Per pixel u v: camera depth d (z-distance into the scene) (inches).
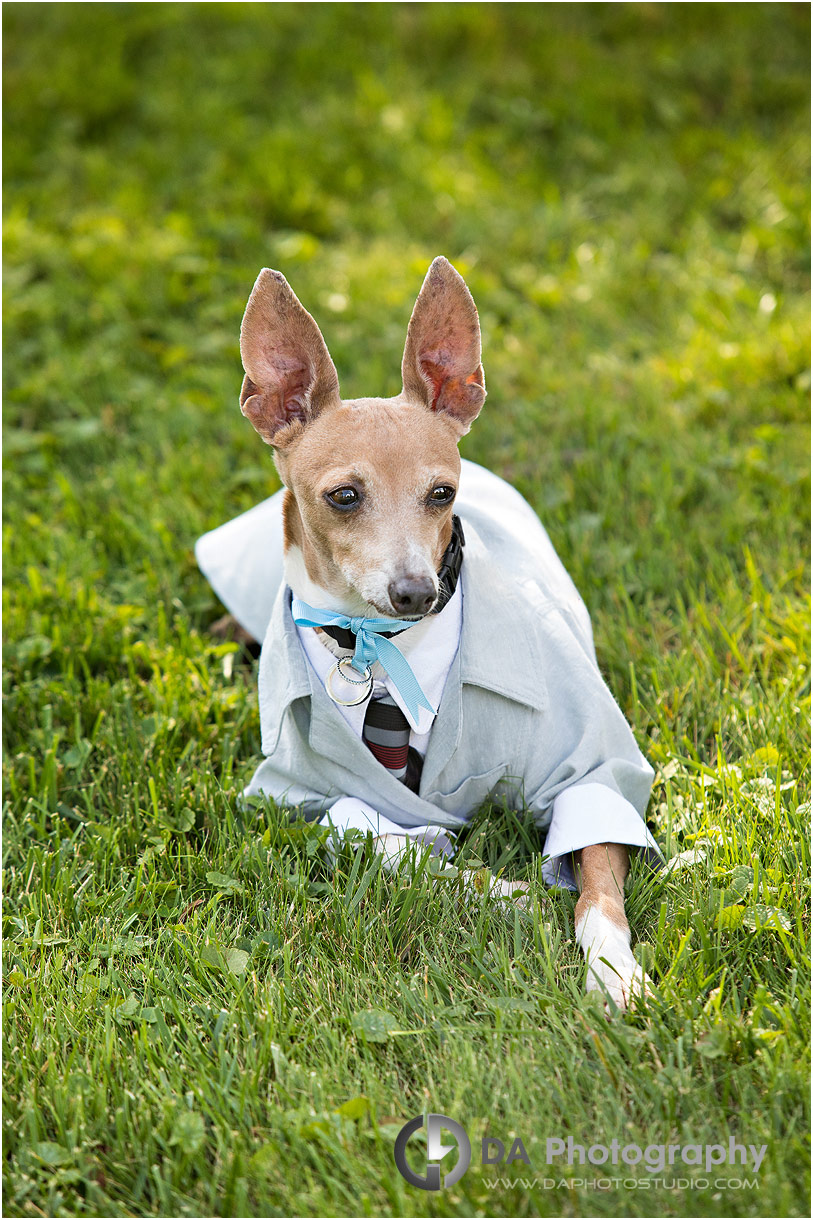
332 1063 102.2
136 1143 97.9
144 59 367.6
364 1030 102.6
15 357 245.6
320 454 109.8
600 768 121.6
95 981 112.4
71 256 276.2
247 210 293.4
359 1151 94.7
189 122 332.2
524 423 213.9
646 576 173.0
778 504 185.0
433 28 357.4
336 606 116.1
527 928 114.9
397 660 113.6
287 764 129.4
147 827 137.0
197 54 362.9
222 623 175.8
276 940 116.5
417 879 118.0
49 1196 94.6
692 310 241.9
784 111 313.4
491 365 231.9
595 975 106.2
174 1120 97.7
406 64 349.4
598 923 110.7
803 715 140.2
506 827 129.0
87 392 235.8
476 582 121.2
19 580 186.9
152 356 247.4
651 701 147.7
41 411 233.9
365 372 226.7
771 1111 93.9
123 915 123.1
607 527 186.4
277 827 130.1
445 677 119.6
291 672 122.0
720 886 116.6
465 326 114.3
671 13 351.3
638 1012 102.4
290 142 315.6
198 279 265.0
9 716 158.6
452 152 313.9
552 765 123.9
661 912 113.3
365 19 366.6
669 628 163.5
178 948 116.1
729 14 346.9
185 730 152.9
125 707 156.0
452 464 111.6
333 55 353.1
